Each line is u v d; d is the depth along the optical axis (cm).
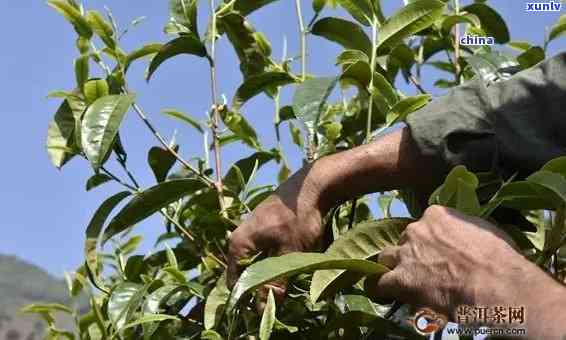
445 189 130
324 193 141
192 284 150
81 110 159
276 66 177
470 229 123
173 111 168
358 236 133
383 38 157
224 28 167
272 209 139
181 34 159
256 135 173
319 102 132
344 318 140
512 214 142
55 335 171
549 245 129
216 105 160
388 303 138
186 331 151
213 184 157
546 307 114
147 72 159
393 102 155
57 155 157
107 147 142
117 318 145
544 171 121
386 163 140
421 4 155
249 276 121
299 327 148
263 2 170
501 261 119
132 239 190
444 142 137
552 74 135
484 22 182
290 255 125
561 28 181
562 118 133
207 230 159
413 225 127
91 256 151
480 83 139
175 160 162
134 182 154
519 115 136
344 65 164
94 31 160
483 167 137
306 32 169
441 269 123
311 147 157
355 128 168
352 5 162
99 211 153
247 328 142
